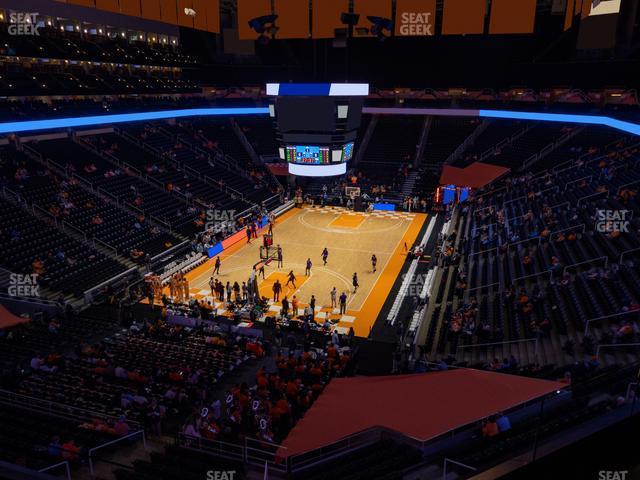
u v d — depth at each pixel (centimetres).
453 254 3128
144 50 4678
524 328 2011
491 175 4434
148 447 1365
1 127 3097
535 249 2694
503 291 2366
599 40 4388
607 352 1652
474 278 2716
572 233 2720
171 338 2305
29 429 1352
